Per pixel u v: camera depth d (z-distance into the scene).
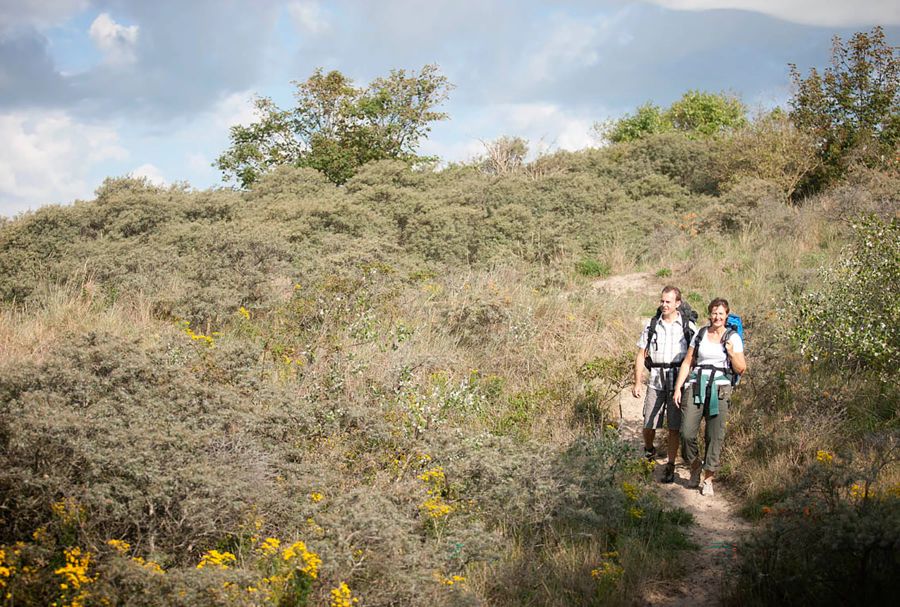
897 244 9.17
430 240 16.56
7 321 10.12
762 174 21.08
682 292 14.13
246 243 12.90
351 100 26.95
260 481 5.55
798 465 6.91
